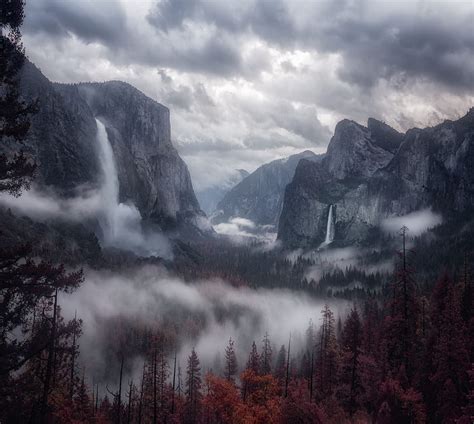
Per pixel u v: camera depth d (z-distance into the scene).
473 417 31.55
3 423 17.98
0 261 18.00
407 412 38.78
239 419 46.22
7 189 18.25
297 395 45.56
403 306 44.34
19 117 18.61
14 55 18.25
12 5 18.03
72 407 38.81
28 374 19.91
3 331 18.05
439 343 43.00
